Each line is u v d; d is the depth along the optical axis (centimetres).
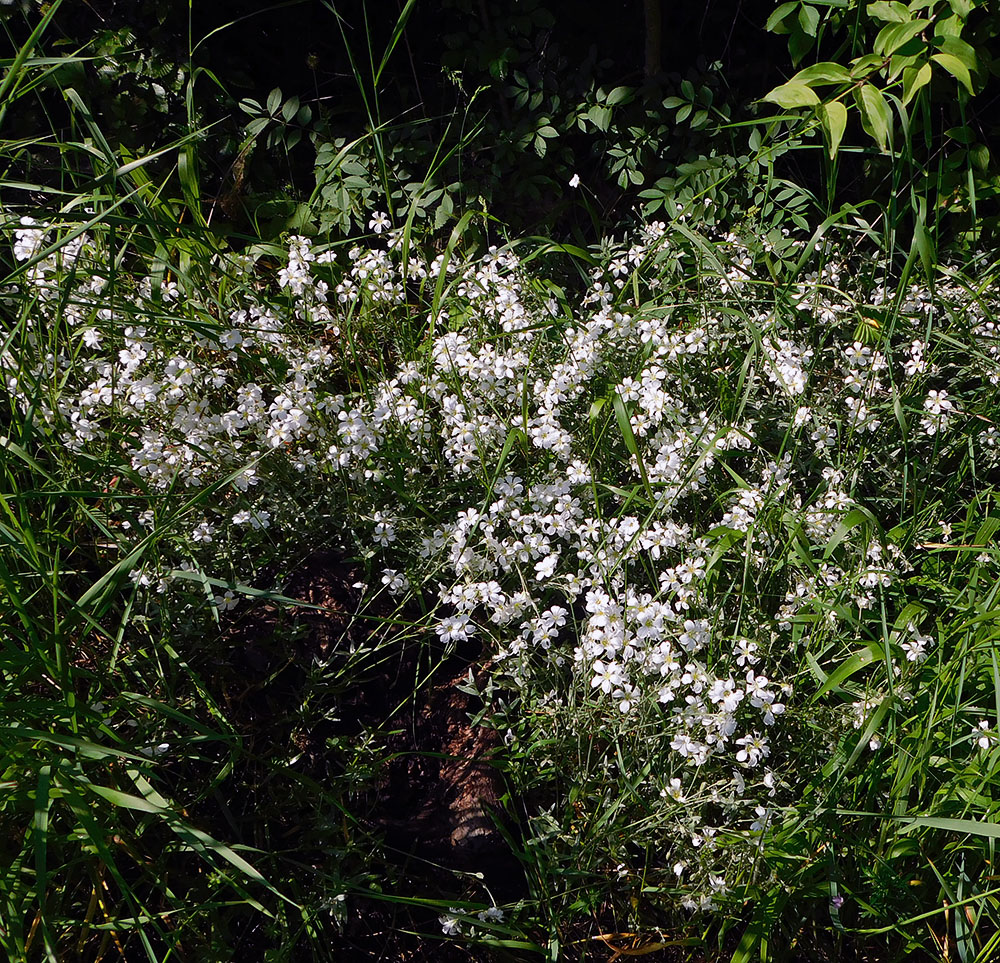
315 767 89
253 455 93
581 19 134
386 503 97
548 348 106
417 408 98
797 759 87
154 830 84
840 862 85
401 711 92
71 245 101
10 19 125
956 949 84
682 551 95
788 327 107
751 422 102
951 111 131
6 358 95
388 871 85
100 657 88
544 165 129
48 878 78
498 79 128
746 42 137
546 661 92
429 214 126
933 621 96
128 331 95
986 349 108
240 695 89
